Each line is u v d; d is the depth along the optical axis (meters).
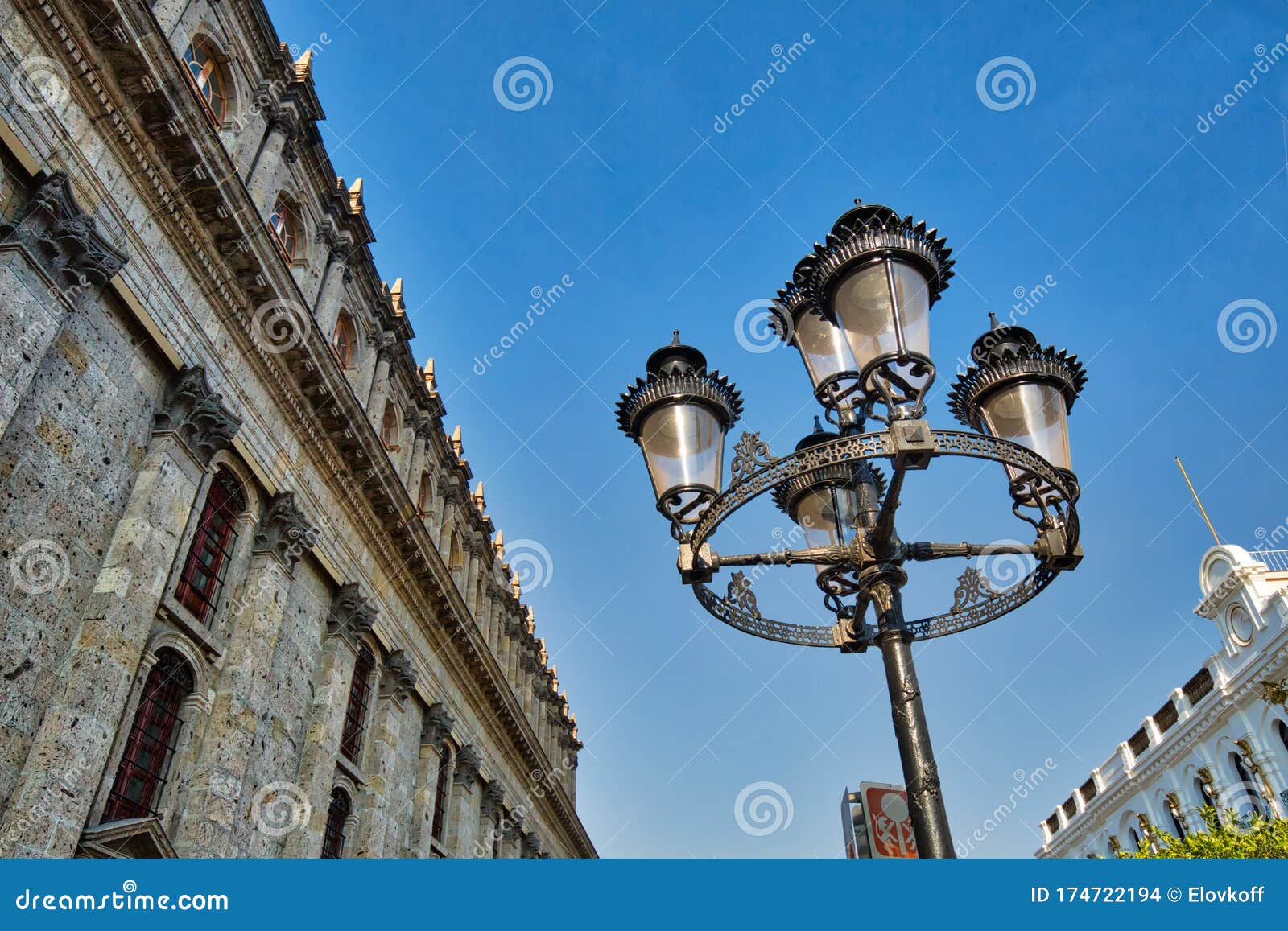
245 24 19.36
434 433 29.05
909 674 6.66
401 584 23.73
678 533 7.65
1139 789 43.16
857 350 6.97
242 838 15.30
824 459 6.60
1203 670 38.97
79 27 12.98
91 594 12.47
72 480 12.45
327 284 22.02
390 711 22.02
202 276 16.02
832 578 8.69
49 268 11.95
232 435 15.48
